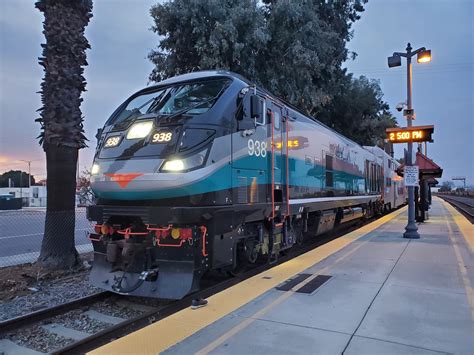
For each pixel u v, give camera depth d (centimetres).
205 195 593
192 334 431
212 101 656
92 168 678
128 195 612
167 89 732
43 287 738
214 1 1445
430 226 1515
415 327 448
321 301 543
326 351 388
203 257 594
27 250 1245
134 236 618
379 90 3164
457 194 9994
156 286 585
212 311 505
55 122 849
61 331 535
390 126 3133
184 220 568
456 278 664
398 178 3225
